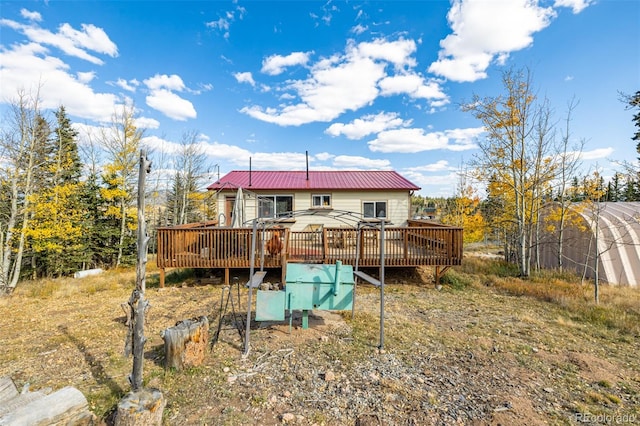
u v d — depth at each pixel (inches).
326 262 323.6
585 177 390.3
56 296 299.3
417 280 354.3
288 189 523.5
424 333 194.4
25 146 438.9
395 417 108.4
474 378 138.3
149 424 95.4
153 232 796.6
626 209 464.8
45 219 486.0
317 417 108.2
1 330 201.3
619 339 189.2
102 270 523.5
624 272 364.5
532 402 119.4
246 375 138.3
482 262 488.1
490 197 528.4
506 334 195.3
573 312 243.4
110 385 129.5
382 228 176.9
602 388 131.9
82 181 619.2
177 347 141.0
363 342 178.1
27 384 114.9
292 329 199.2
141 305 106.3
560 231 420.2
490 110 414.0
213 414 109.9
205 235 319.3
